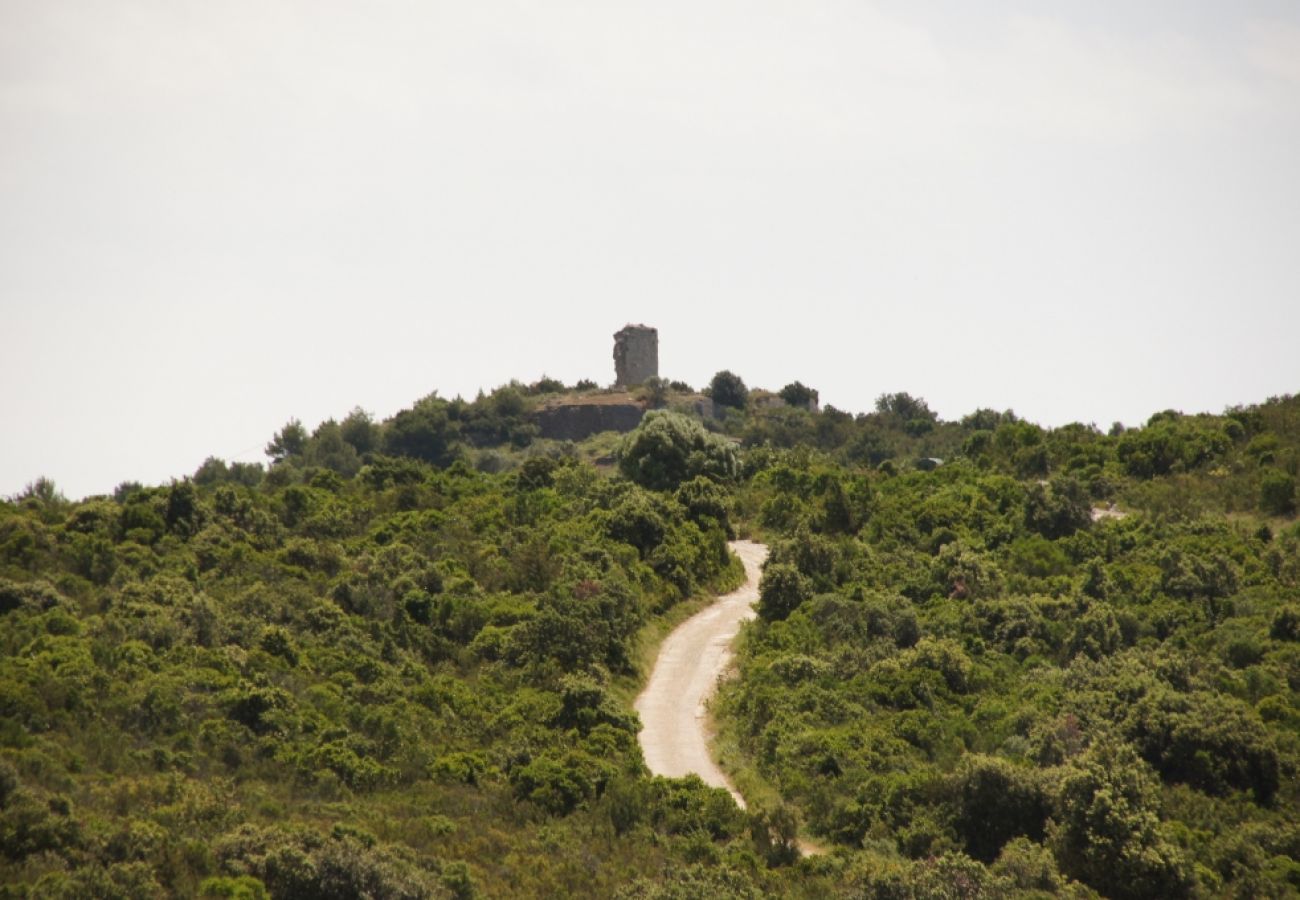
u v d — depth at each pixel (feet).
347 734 424.46
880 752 459.73
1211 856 397.80
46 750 355.56
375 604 558.56
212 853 312.50
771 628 584.40
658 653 599.98
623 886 342.03
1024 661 560.20
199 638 483.10
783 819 401.90
